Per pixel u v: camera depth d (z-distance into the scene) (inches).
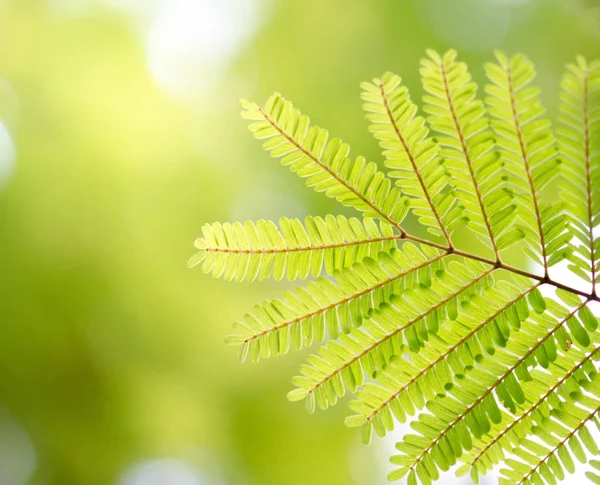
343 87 248.2
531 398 68.9
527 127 58.1
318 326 68.5
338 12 252.7
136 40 270.4
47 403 232.7
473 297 68.4
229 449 238.5
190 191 258.2
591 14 218.7
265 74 263.0
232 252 67.5
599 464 67.4
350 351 68.6
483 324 68.4
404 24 242.4
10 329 230.7
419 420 68.0
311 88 253.8
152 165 259.0
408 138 62.7
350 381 68.7
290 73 258.5
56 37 261.9
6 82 250.2
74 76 260.8
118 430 234.5
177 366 237.6
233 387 236.8
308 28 257.3
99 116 258.1
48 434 232.7
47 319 235.0
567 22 222.7
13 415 231.1
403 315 68.4
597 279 65.7
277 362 235.8
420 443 68.0
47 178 245.3
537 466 68.9
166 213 254.7
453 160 63.2
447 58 57.1
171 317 240.1
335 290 68.4
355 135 242.8
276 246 67.8
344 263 68.7
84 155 251.6
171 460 238.7
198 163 261.0
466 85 58.0
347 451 238.1
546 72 223.6
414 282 68.8
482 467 70.1
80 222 244.2
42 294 234.4
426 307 68.5
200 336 238.2
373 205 67.6
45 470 231.8
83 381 234.5
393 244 68.9
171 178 259.0
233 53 269.6
